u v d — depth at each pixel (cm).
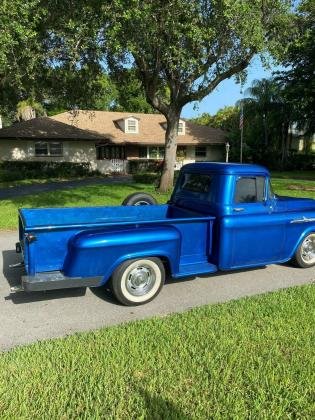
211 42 1170
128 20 944
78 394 317
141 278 515
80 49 1052
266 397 315
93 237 478
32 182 2478
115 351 376
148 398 312
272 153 3822
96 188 1855
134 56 1315
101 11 925
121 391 320
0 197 1627
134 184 2078
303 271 675
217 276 638
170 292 564
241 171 584
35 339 420
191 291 570
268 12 1234
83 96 1730
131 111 4881
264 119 3825
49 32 1104
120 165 3378
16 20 909
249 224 589
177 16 1013
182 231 560
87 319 473
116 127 3650
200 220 567
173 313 478
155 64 1436
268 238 616
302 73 2694
